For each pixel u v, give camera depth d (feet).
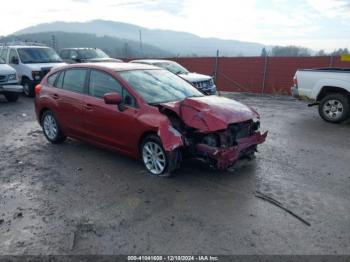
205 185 16.71
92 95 20.36
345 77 30.42
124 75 19.40
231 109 17.49
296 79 33.86
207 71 64.75
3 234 12.53
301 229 12.82
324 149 22.97
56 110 22.68
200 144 16.83
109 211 14.19
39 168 19.21
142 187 16.51
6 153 21.98
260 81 58.54
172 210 14.24
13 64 48.21
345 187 16.69
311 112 37.65
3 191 16.21
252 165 19.61
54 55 51.34
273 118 33.99
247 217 13.69
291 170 18.90
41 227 12.98
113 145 19.58
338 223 13.26
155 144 17.39
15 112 36.29
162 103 17.95
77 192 16.05
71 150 22.43
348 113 30.63
